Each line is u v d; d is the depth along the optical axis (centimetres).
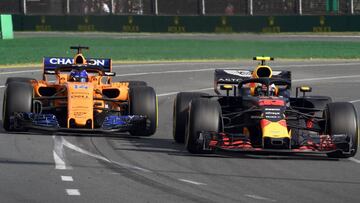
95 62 6153
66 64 5975
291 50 15750
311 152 4506
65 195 3394
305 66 12669
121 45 16738
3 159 4303
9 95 5422
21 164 4156
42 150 4678
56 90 5781
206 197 3422
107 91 5938
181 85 9756
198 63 12988
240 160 4538
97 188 3566
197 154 4728
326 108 4838
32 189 3500
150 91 5634
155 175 3956
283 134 4462
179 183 3747
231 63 13062
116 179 3806
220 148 4506
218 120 4666
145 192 3500
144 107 5538
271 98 4847
